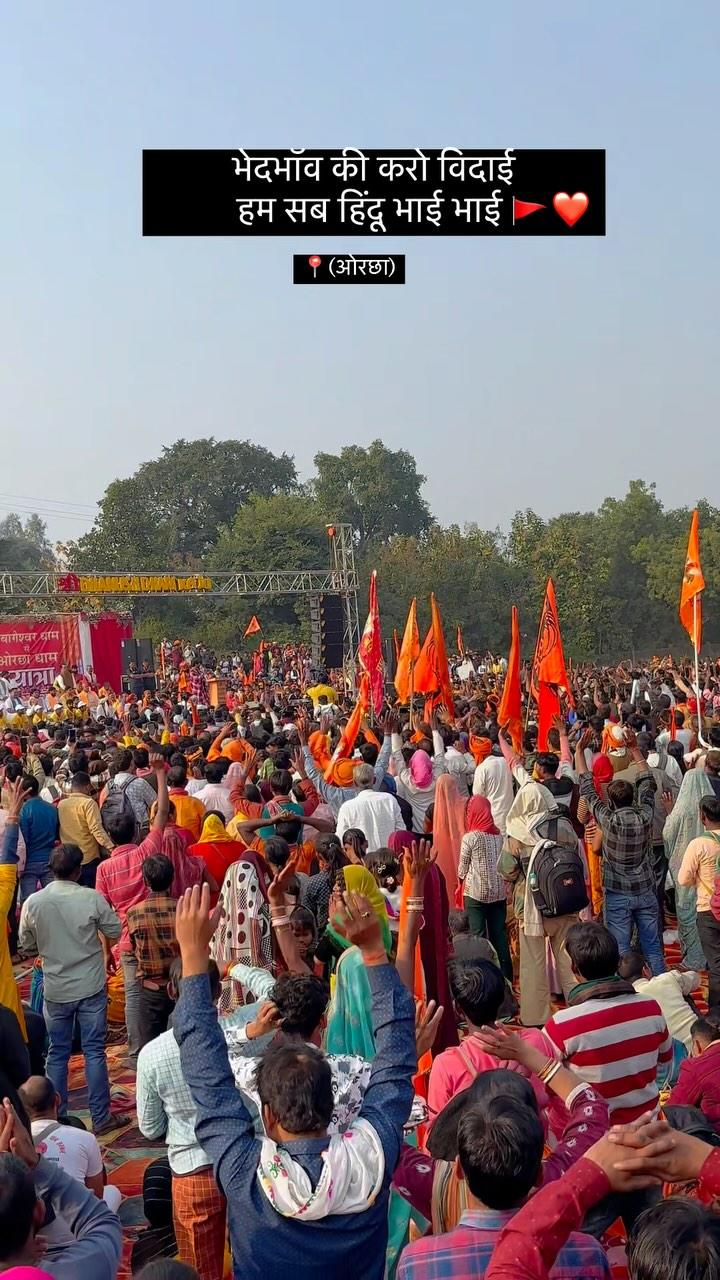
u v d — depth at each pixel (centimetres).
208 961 371
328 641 4494
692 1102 480
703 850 874
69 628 4469
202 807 1105
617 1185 251
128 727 2188
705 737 1388
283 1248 333
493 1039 387
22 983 1111
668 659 3809
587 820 1049
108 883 866
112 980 1028
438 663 1616
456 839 1052
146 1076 503
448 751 1379
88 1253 360
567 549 7706
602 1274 305
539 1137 306
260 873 765
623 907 941
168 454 9812
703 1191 294
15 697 3794
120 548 8906
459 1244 301
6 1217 296
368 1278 340
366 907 379
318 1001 475
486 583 7500
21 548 9594
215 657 6825
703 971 995
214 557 7725
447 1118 375
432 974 674
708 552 7925
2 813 709
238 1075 441
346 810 988
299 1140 342
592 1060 473
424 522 10731
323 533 7562
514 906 942
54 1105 510
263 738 1501
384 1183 340
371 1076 365
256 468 9825
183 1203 497
